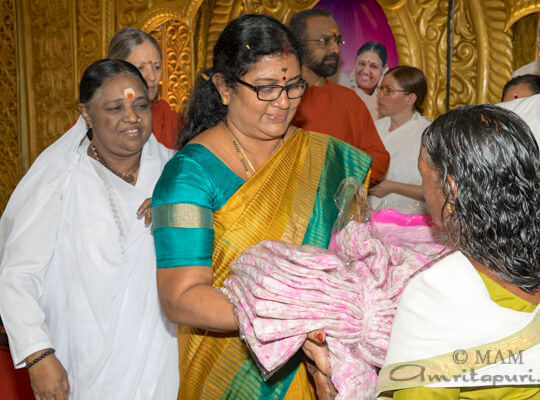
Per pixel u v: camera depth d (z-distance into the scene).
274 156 1.64
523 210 1.03
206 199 1.54
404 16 4.32
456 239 1.09
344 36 4.43
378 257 1.37
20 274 1.79
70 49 4.62
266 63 1.48
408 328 1.08
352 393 1.28
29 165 4.77
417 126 4.08
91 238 1.89
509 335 1.02
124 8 4.49
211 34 4.49
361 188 1.75
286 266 1.31
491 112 1.07
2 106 4.70
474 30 4.22
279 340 1.29
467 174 1.04
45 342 1.77
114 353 1.92
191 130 1.74
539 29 2.23
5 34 4.67
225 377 1.62
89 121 1.94
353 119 3.20
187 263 1.49
